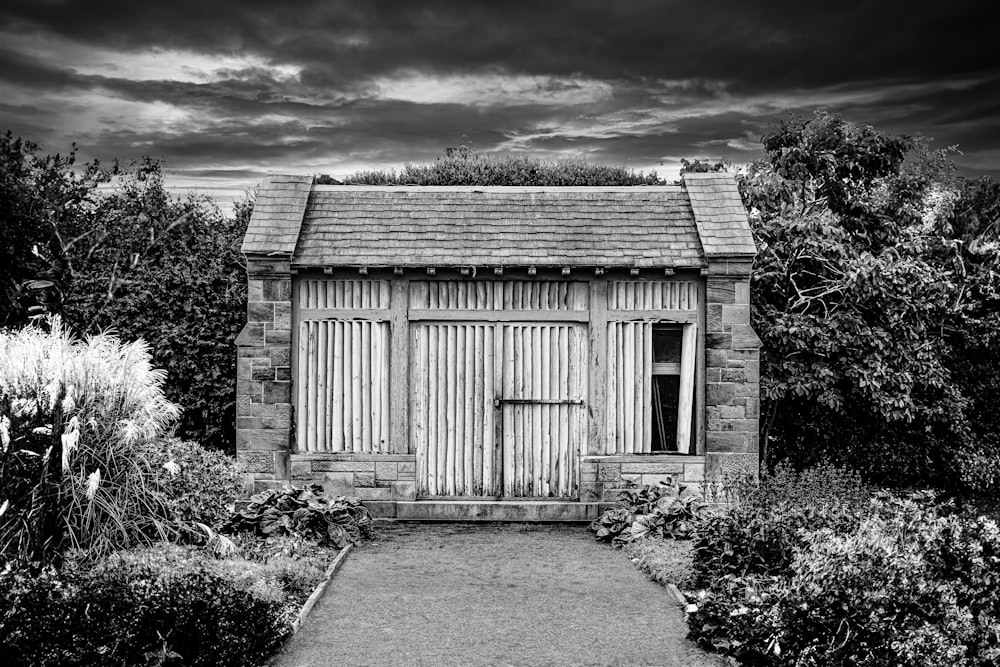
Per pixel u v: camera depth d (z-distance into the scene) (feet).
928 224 57.62
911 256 52.49
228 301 50.06
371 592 30.55
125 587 21.71
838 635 22.20
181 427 49.32
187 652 21.80
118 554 25.88
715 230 43.65
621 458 42.98
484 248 43.06
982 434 55.16
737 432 42.80
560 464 43.34
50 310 50.55
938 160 57.93
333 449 43.21
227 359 49.88
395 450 43.11
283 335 42.73
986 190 60.75
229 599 22.71
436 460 43.32
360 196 45.98
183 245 53.36
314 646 25.18
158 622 21.56
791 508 30.76
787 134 60.29
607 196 46.34
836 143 59.16
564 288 43.32
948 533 25.05
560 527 41.52
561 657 24.48
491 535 39.78
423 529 40.96
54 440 28.68
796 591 22.90
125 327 49.34
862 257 48.42
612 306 43.29
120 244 60.54
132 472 29.99
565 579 32.45
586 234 43.91
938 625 21.63
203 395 49.52
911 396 50.98
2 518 27.20
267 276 42.63
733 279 42.75
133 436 29.27
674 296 43.34
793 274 50.08
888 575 22.52
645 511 39.09
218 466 34.37
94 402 30.48
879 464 53.21
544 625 27.17
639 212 45.34
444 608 28.81
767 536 29.84
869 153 58.65
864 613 21.97
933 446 52.49
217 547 30.35
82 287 51.72
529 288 43.29
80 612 21.07
